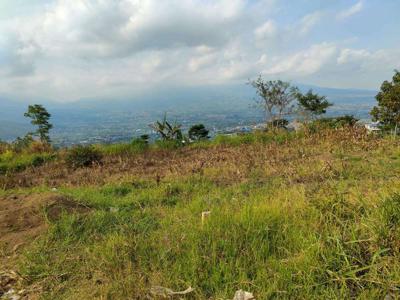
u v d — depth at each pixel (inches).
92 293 116.5
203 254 133.5
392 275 104.1
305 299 104.4
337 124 493.7
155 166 362.3
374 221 128.0
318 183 227.3
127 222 178.2
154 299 110.8
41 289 123.4
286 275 115.3
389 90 769.6
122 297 113.9
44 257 143.3
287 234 141.5
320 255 120.9
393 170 246.2
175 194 239.8
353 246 121.2
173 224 169.6
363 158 299.9
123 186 267.7
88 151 406.0
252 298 105.2
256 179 261.9
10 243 160.6
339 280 107.3
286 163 305.7
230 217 160.2
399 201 137.1
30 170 394.0
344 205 152.4
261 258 130.0
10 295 121.6
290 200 177.9
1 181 312.5
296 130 507.2
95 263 135.3
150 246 145.6
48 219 176.7
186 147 493.7
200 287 116.1
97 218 179.3
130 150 482.6
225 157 359.9
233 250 133.4
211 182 265.3
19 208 188.2
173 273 124.3
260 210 163.5
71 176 341.1
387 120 760.3
